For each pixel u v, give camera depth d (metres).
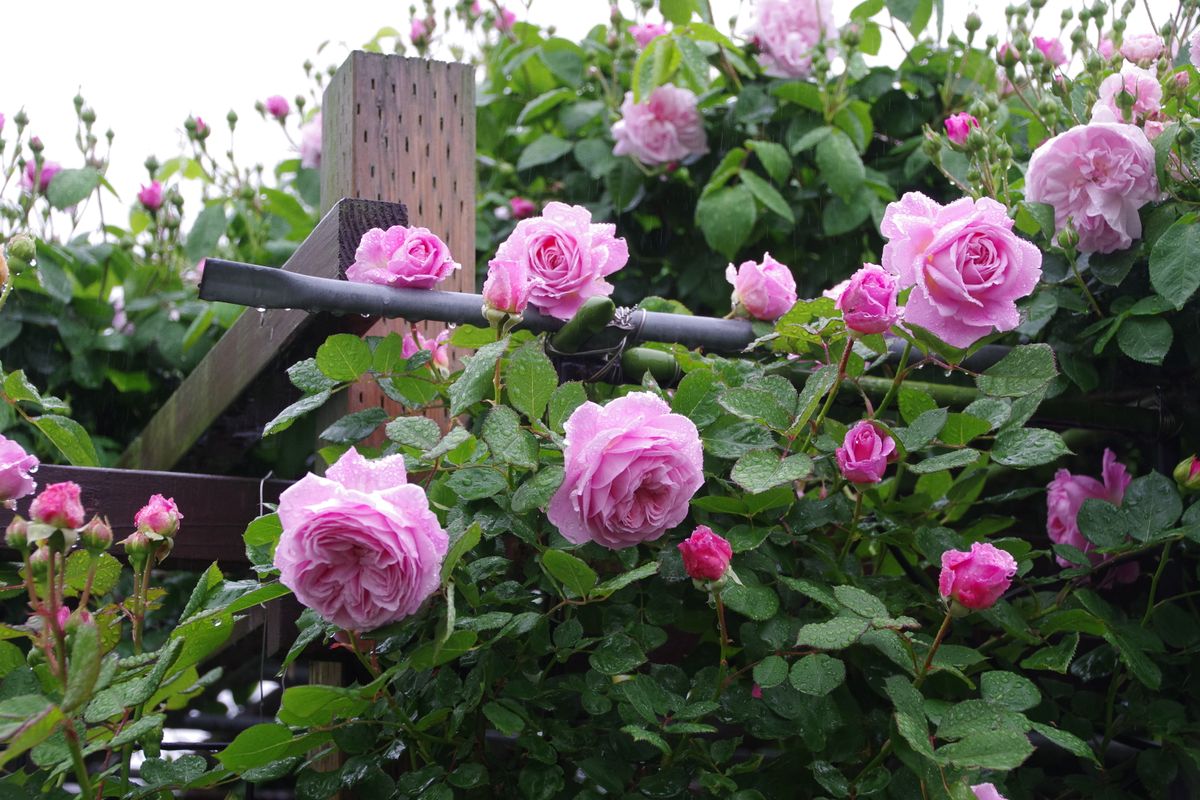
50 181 2.60
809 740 1.19
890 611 1.32
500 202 2.54
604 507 1.11
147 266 2.69
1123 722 1.48
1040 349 1.31
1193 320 1.56
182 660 1.19
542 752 1.20
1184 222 1.44
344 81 1.59
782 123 2.39
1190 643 1.45
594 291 1.39
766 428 1.29
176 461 2.08
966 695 1.34
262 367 1.62
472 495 1.19
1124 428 1.68
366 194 1.56
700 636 1.48
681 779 1.21
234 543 1.54
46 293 2.53
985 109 1.65
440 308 1.38
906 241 1.27
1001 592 1.11
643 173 2.42
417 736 1.20
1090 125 1.50
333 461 1.38
